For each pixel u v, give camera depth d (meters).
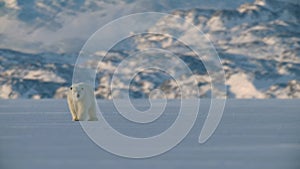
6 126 119.94
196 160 71.00
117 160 70.81
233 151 79.25
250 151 78.94
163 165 67.00
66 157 73.06
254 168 64.69
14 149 80.12
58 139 92.44
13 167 65.31
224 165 66.88
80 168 64.69
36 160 70.38
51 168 64.62
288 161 69.75
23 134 100.81
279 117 158.38
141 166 66.25
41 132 104.50
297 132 106.56
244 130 110.69
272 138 95.25
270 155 75.00
